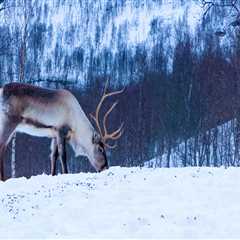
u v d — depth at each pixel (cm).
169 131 12706
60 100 3828
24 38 6806
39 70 18625
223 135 11012
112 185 2905
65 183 3053
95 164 3916
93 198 2716
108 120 12575
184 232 2231
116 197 2705
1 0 7425
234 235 2181
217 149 11112
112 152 11581
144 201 2616
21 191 2995
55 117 3816
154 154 12419
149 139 12569
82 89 14075
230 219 2338
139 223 2355
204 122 11644
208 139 11275
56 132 3825
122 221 2388
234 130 9850
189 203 2553
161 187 2811
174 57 17388
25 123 3766
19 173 10056
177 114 13112
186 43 18225
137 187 2831
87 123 3897
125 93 14188
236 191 2680
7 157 8919
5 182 3203
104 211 2523
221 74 12069
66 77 18975
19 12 8175
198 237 2177
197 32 18750
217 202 2547
